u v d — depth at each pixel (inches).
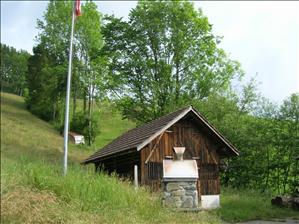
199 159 918.4
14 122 2219.5
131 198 540.7
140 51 1515.7
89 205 493.4
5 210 446.9
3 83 4040.4
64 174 577.6
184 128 917.8
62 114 2551.7
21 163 618.8
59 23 2206.0
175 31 1494.8
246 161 1157.7
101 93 1724.9
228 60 1553.9
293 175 1087.0
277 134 1104.2
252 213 787.4
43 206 461.1
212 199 906.1
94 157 1101.1
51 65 2647.6
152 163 869.2
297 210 865.5
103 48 1556.3
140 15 1510.8
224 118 1261.1
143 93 1503.4
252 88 1362.0
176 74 1525.6
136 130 1090.1
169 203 589.9
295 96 1107.9
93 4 2166.6
